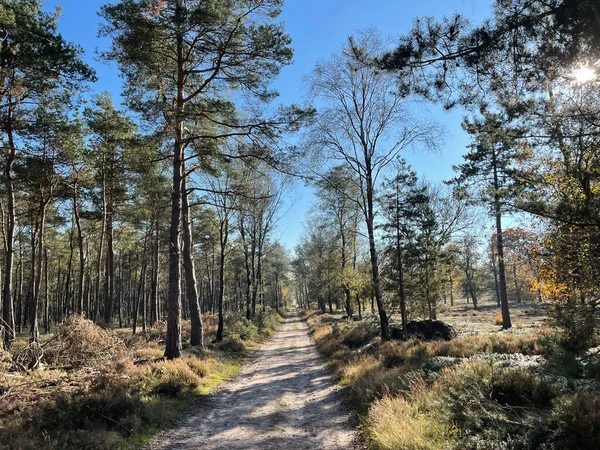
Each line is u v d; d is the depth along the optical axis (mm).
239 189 17719
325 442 6617
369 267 30000
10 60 13266
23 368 10633
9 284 16844
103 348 12445
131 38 12336
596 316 9000
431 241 23844
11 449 5195
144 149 14148
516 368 6910
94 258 40469
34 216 25688
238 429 7473
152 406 8109
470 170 22547
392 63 6570
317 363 16094
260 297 52312
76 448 5594
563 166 8453
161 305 65688
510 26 5703
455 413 5750
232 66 14227
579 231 8188
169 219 30609
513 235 12789
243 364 16328
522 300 59656
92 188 24203
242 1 13125
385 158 18453
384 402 7203
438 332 19766
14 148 17109
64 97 16578
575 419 4281
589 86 6812
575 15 5113
